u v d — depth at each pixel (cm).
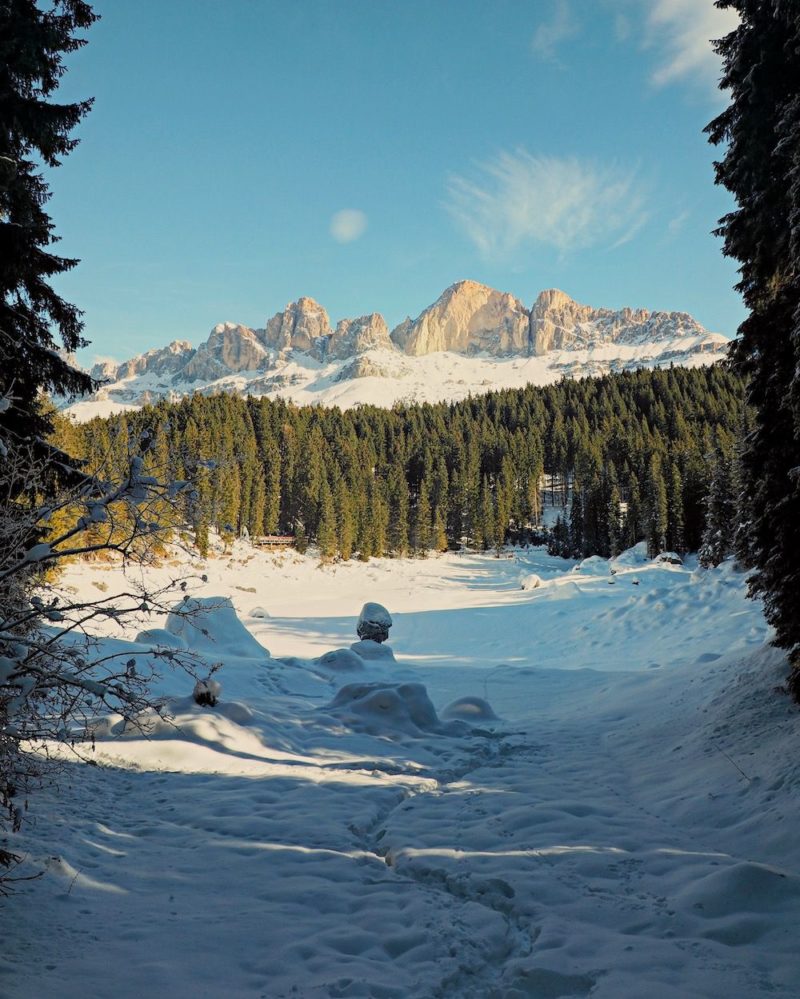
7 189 834
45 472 591
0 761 425
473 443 12544
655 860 585
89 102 903
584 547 9175
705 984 386
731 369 1012
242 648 1902
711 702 1109
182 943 440
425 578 7825
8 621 407
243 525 8631
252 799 782
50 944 424
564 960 414
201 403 12000
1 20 850
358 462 10850
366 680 1750
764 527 962
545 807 744
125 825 691
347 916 493
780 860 565
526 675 1986
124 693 412
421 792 852
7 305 830
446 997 389
